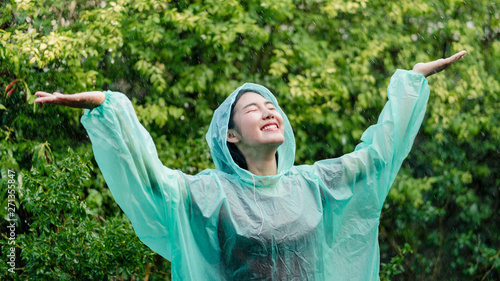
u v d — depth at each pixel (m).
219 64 4.69
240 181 2.21
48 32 4.61
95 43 4.54
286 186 2.25
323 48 4.79
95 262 3.24
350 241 2.38
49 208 3.28
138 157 2.00
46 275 3.26
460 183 5.27
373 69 5.08
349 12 4.80
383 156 2.39
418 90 2.46
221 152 2.31
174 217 2.07
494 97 5.08
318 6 5.07
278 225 2.12
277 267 2.10
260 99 2.29
